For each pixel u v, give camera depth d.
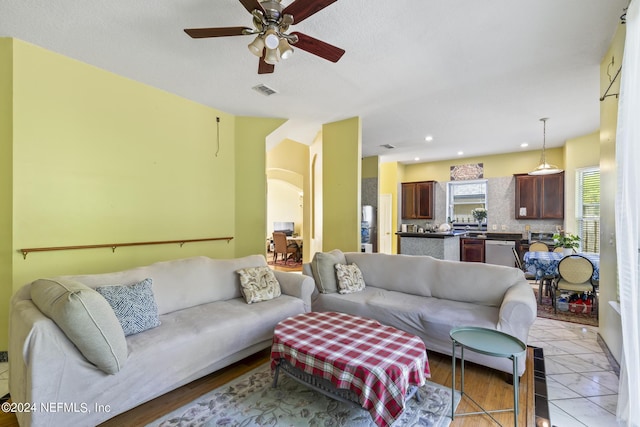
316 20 2.38
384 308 2.97
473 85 3.56
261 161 4.76
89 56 3.00
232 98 4.02
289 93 3.83
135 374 1.91
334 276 3.55
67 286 1.84
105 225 3.31
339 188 4.86
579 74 3.28
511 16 2.32
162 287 2.63
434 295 3.23
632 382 1.71
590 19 2.35
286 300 3.04
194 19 2.43
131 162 3.52
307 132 5.65
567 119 4.80
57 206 2.98
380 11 2.27
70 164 3.06
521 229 7.19
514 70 3.20
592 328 3.52
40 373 1.58
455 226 8.14
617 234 1.86
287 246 8.71
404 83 3.52
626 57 1.82
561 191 6.59
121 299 2.17
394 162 8.47
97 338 1.70
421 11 2.28
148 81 3.54
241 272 3.13
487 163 7.63
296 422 1.91
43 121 2.88
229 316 2.55
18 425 1.87
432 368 2.63
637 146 1.73
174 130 3.93
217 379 2.42
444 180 8.27
